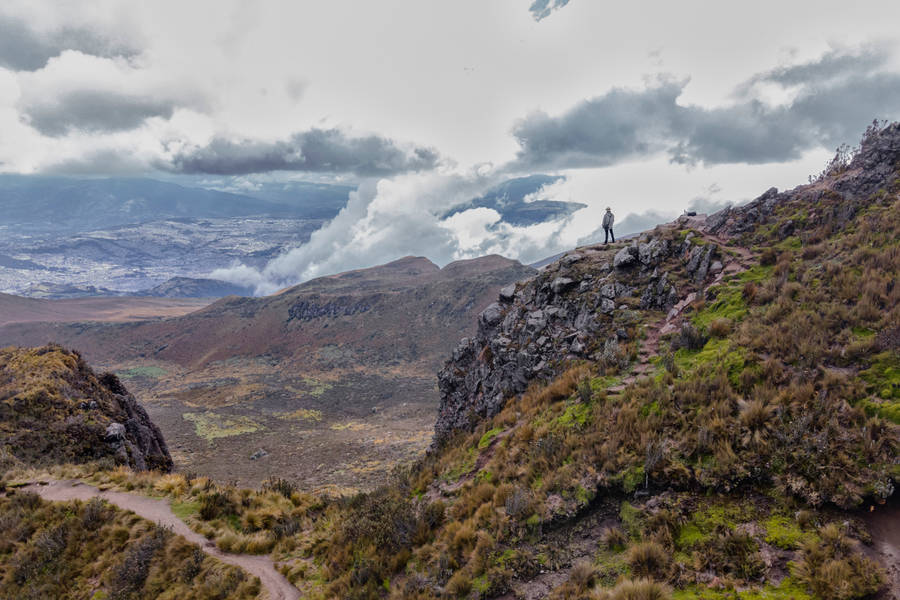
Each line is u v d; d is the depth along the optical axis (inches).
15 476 766.5
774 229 873.5
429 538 514.3
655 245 993.5
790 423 406.6
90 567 551.5
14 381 1174.3
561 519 442.3
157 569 534.6
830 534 321.1
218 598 496.1
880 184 805.9
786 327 550.3
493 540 446.6
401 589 440.8
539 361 906.7
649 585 316.5
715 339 625.9
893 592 277.1
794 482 368.5
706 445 434.0
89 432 1077.8
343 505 730.2
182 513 660.7
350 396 5949.8
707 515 381.7
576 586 356.8
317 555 578.2
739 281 757.3
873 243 654.5
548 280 1133.7
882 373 424.8
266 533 645.3
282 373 7795.3
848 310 535.8
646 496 425.1
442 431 1201.4
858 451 367.6
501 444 652.7
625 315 853.8
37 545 580.1
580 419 582.6
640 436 481.1
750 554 333.1
